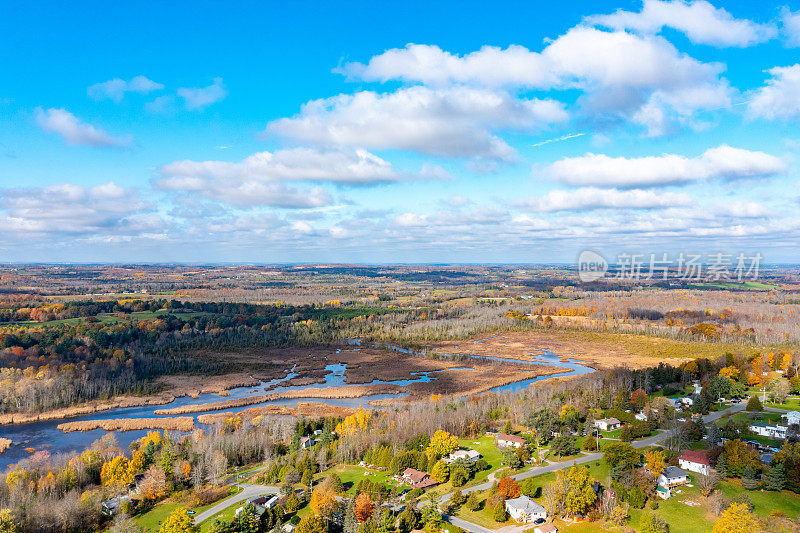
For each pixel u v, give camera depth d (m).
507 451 157.50
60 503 134.50
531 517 121.12
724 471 137.12
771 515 116.31
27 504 133.75
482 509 128.75
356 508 125.62
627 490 130.88
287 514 133.50
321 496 127.75
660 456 139.12
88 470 159.62
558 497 124.62
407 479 148.25
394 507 128.50
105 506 138.00
